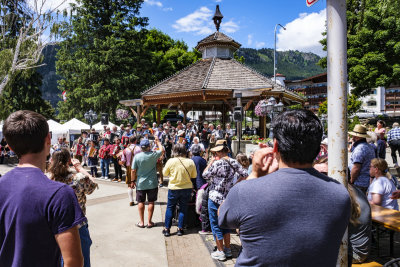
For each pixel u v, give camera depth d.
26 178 1.39
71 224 1.33
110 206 7.22
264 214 1.19
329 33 1.85
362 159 4.77
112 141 13.19
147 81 34.06
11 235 1.33
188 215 5.68
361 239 2.58
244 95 14.56
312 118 1.35
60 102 35.69
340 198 1.26
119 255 4.42
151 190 5.71
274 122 1.42
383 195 4.32
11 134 1.44
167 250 4.62
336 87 1.82
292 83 61.47
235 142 12.66
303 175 1.27
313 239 1.17
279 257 1.17
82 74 32.78
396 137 10.85
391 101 53.16
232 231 5.61
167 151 12.45
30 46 18.36
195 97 15.82
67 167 3.10
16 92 34.56
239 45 20.31
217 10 20.88
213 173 4.27
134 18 34.59
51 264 1.36
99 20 33.81
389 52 20.22
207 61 19.23
